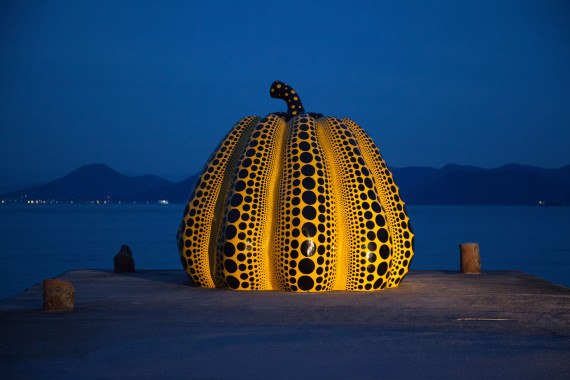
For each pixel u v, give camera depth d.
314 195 10.95
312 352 6.58
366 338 7.22
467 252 14.70
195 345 6.89
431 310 9.12
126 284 12.35
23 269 32.09
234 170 11.72
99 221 111.44
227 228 11.12
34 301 9.98
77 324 8.04
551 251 48.00
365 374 5.82
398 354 6.50
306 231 10.76
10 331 7.62
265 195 11.27
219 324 8.05
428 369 5.97
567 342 7.04
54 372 5.88
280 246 10.87
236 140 12.38
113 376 5.77
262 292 10.89
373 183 11.45
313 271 10.76
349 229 11.05
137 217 140.62
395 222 11.77
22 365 6.11
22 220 114.88
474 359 6.31
